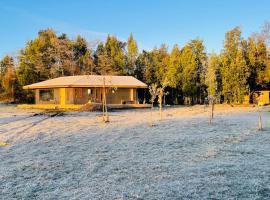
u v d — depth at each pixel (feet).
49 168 28.94
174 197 20.88
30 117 86.53
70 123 68.90
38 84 144.97
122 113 102.53
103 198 20.88
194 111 108.78
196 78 180.96
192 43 189.78
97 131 54.80
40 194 21.97
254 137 46.44
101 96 138.31
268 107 127.13
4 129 58.39
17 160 32.27
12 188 23.31
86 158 32.94
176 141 43.32
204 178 25.00
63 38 214.69
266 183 23.49
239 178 24.86
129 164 30.12
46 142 43.50
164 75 190.60
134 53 208.95
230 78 159.22
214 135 48.55
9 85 193.16
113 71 203.31
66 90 135.74
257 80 164.66
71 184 24.11
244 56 168.45
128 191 22.18
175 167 28.78
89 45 218.79
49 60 199.11
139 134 50.62
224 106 140.15
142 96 186.91
